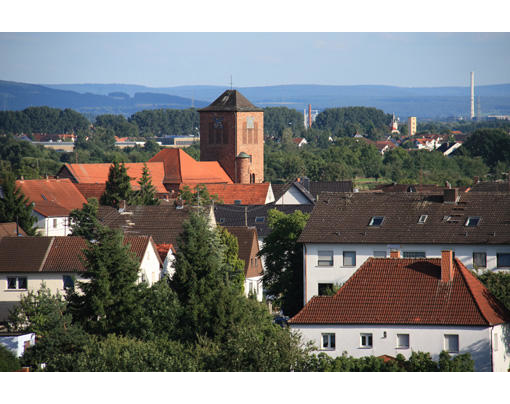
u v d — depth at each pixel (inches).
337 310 5762.8
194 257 6978.4
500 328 5684.1
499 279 6496.1
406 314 5659.5
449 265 5797.2
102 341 5979.3
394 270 5925.2
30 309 6550.2
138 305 6550.2
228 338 6018.7
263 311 6732.3
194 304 6456.7
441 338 5570.9
